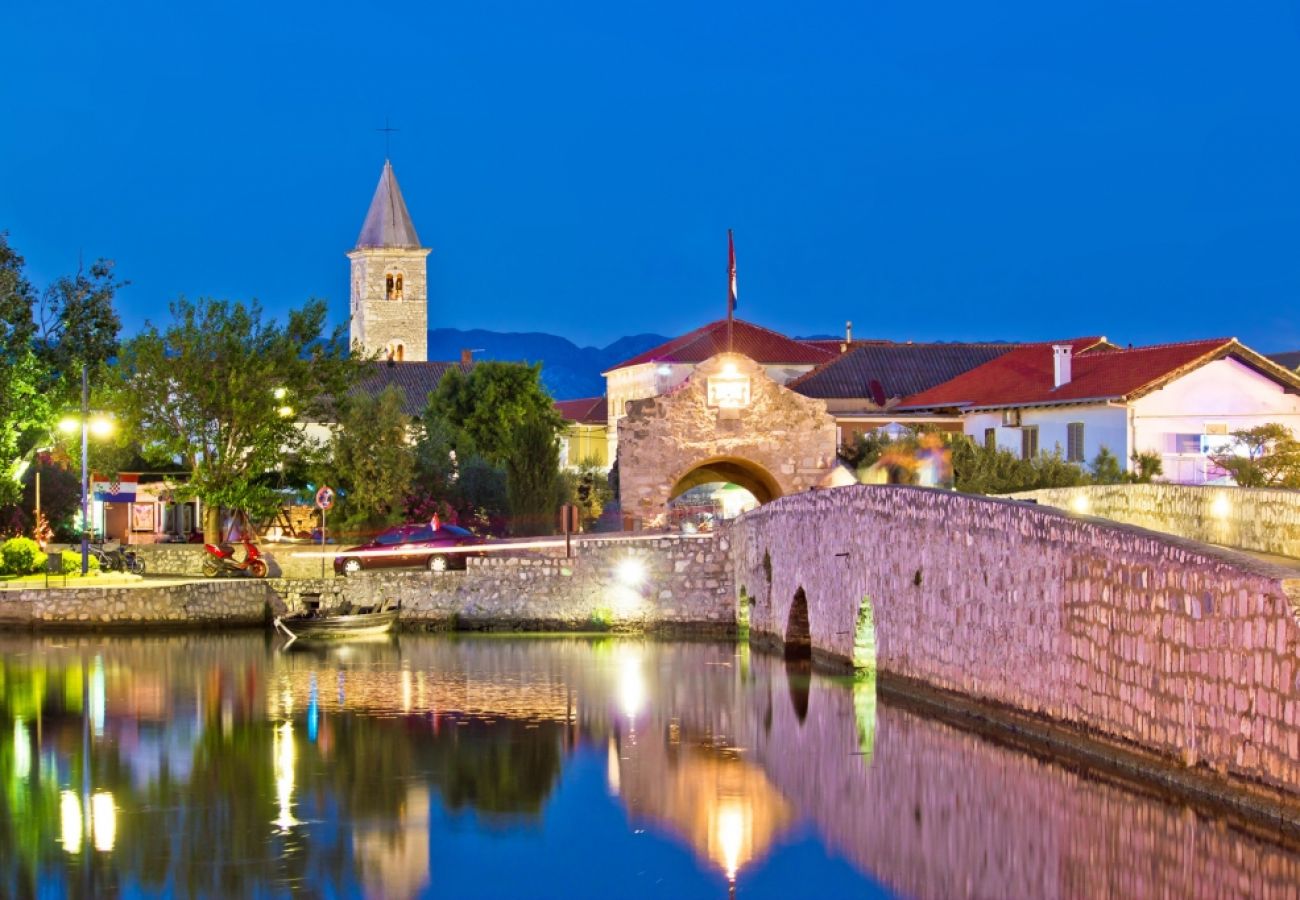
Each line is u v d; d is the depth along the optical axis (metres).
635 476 72.00
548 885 27.30
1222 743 25.75
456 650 58.06
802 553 52.62
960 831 29.31
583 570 64.50
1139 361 82.06
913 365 104.69
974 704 36.88
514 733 40.38
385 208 197.00
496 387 115.06
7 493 76.69
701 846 29.38
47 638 61.94
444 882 27.48
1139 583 28.64
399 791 34.03
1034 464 72.31
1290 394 78.31
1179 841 26.70
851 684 46.31
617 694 46.28
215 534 78.25
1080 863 26.48
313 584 65.81
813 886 26.84
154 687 48.41
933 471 72.81
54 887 27.11
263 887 27.14
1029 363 92.94
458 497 84.12
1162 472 75.62
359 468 80.88
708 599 63.62
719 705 43.94
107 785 34.59
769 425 72.56
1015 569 34.34
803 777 34.56
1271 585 24.34
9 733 40.62
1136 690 28.73
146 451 78.19
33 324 99.62
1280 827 24.05
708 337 127.44
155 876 27.69
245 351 78.31
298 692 47.19
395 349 196.25
